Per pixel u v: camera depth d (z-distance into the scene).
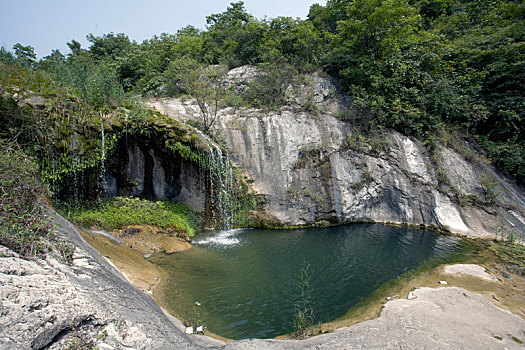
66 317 3.22
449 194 13.41
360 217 14.10
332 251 10.23
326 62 18.14
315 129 14.66
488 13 19.94
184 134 11.49
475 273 8.08
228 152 14.05
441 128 14.98
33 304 3.13
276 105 15.64
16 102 8.55
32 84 9.26
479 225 12.52
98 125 9.91
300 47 18.72
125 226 9.84
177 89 17.19
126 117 10.52
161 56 22.30
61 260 4.57
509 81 15.91
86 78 10.92
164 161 11.81
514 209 13.19
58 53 16.66
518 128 15.27
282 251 10.20
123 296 4.67
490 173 14.53
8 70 9.09
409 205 13.77
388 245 10.86
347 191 13.99
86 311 3.48
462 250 10.31
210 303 6.66
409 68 15.58
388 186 14.12
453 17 20.05
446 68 16.44
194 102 15.67
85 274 4.55
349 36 17.50
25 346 2.67
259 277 8.13
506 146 14.95
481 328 5.09
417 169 14.12
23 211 4.68
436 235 12.17
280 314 6.34
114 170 10.76
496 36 16.56
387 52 16.44
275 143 14.12
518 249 10.37
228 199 13.14
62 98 9.50
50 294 3.38
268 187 13.66
